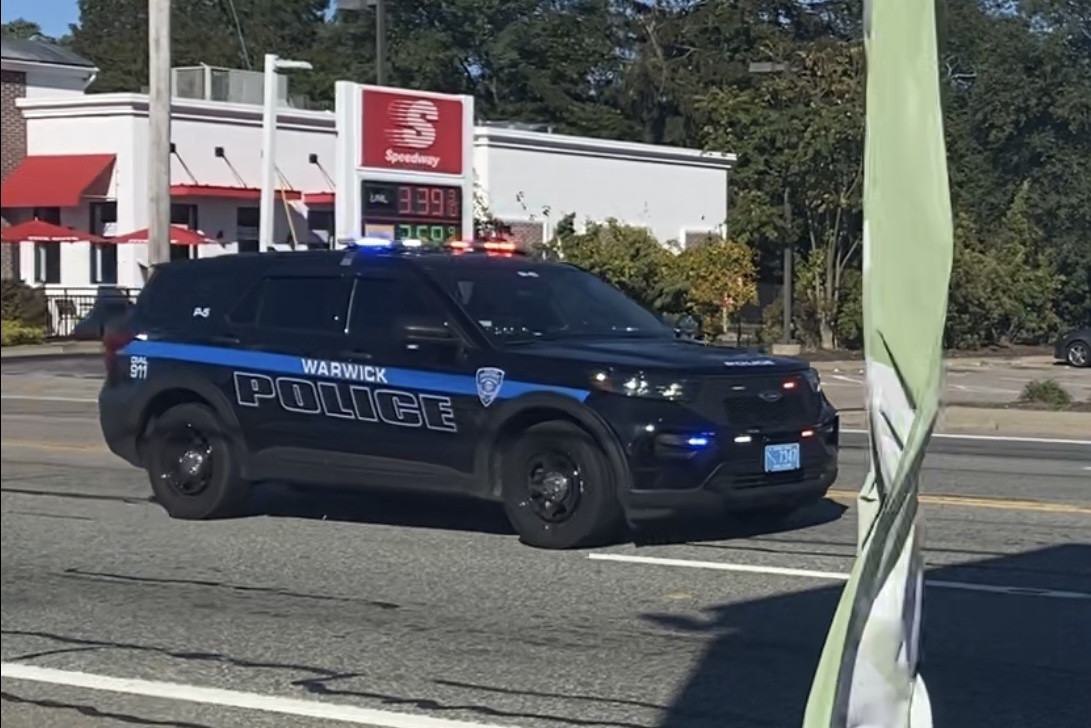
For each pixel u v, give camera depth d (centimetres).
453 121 3166
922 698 392
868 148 365
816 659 743
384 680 720
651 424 965
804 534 1067
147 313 1190
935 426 368
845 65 2409
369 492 1080
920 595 381
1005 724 640
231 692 705
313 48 4494
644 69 4819
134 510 1202
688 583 910
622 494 975
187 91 3519
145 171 3484
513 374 1009
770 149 3023
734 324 3288
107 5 3575
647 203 3941
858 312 2564
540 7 5197
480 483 1026
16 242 3369
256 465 1122
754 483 984
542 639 788
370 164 3014
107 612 860
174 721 663
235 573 961
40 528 1120
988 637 780
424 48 4800
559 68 5231
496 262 1114
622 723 650
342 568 971
